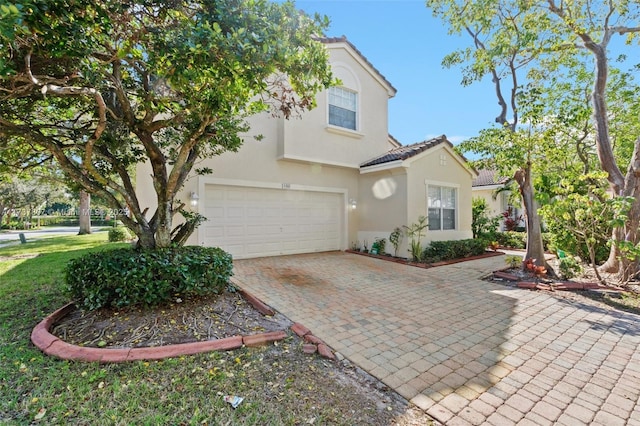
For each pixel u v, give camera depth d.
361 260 10.95
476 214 15.51
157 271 4.82
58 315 4.75
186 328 4.44
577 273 7.79
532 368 3.78
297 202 11.93
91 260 4.85
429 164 12.15
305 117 11.39
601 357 4.07
